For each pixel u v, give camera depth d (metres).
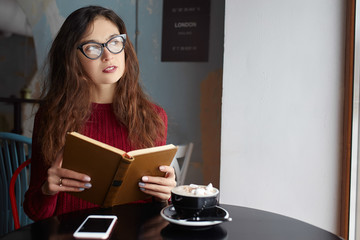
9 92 2.55
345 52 1.65
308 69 1.70
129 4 2.45
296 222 0.90
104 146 0.88
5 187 1.87
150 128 1.38
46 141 1.24
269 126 1.75
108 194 0.97
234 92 1.78
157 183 1.00
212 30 2.33
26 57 2.54
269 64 1.74
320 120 1.70
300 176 1.73
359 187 1.61
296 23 1.71
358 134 1.60
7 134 1.86
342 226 1.67
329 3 1.67
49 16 2.53
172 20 2.39
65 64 1.26
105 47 1.19
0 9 2.50
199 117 2.37
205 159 2.37
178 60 2.39
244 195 1.79
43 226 0.86
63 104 1.29
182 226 0.81
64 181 0.95
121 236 0.78
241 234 0.80
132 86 1.37
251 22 1.75
